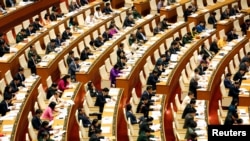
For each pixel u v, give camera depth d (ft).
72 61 161.79
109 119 132.87
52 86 143.95
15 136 119.65
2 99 137.39
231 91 154.30
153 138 123.44
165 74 163.43
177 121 134.72
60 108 136.56
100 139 121.29
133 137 130.21
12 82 142.82
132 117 132.57
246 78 163.22
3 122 125.59
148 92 147.13
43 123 119.55
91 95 145.59
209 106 154.92
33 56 162.71
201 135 126.52
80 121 126.21
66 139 120.37
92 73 162.81
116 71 160.04
